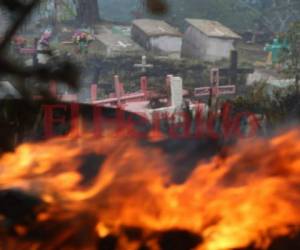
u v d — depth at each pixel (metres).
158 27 66.88
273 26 92.31
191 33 68.12
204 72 58.44
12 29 6.33
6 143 7.48
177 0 86.56
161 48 66.00
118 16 104.50
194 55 67.56
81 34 61.12
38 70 6.75
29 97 6.90
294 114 17.86
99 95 52.03
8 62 6.54
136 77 56.84
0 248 8.29
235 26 90.25
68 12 70.31
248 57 73.56
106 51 63.59
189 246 8.85
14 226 8.31
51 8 67.94
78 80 6.99
